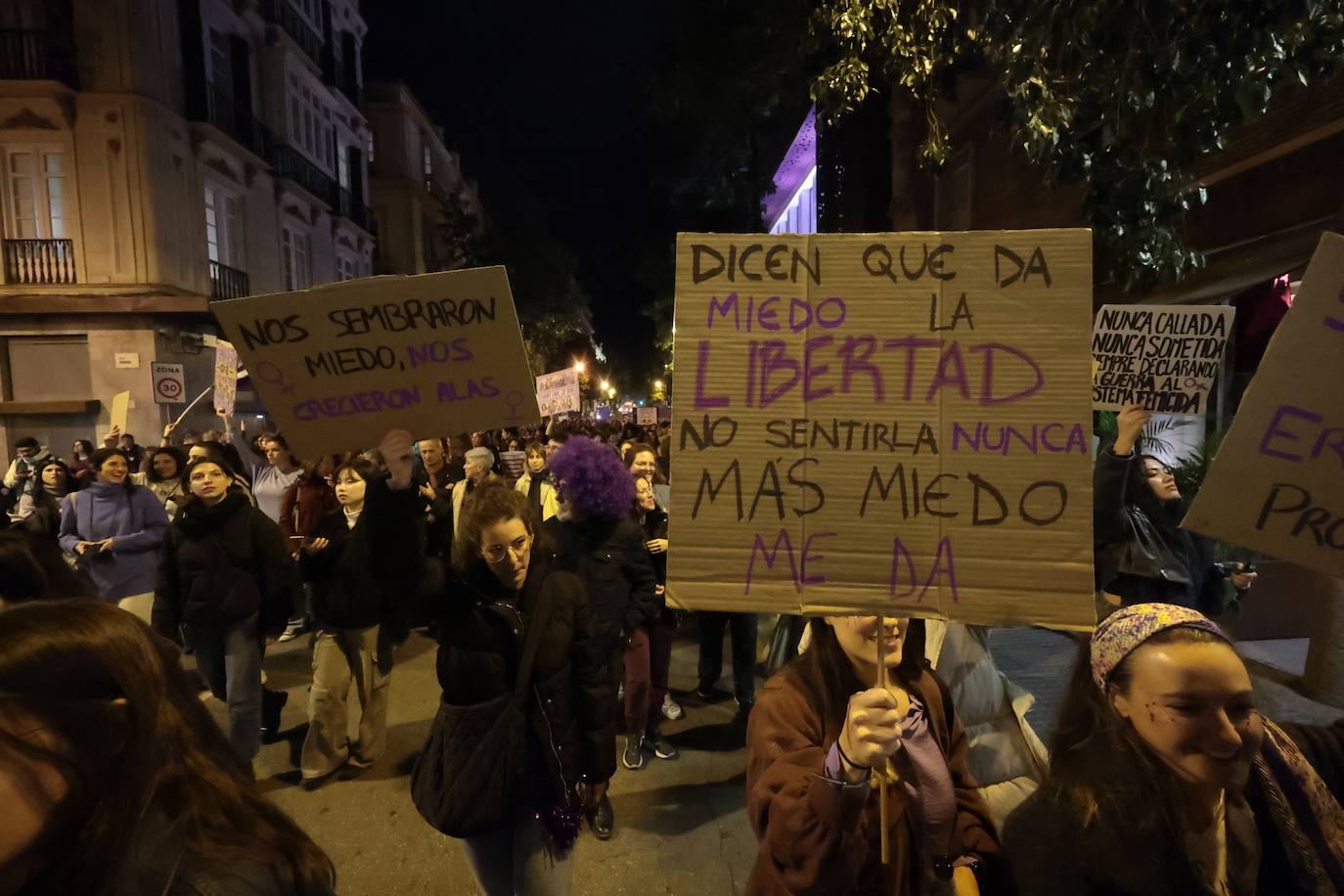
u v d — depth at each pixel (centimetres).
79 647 93
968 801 163
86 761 90
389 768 415
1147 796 125
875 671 159
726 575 139
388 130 3353
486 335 200
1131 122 319
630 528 387
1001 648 517
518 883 228
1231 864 132
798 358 139
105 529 464
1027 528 131
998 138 879
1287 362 133
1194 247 636
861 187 1142
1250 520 136
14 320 1484
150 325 1499
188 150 1588
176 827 96
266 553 378
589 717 235
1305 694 430
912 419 136
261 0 1939
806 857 132
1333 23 261
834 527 137
